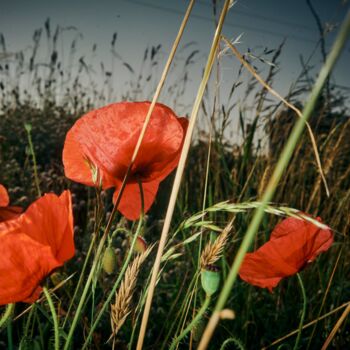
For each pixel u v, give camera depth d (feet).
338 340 1.86
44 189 3.45
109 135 0.87
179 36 0.73
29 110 6.42
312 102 0.35
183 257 2.37
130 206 0.98
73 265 2.21
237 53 0.72
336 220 2.34
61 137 5.32
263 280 1.06
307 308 2.14
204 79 0.65
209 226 0.83
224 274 1.74
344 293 2.21
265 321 2.10
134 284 0.78
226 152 2.67
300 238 1.01
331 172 2.98
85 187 3.49
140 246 1.00
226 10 0.65
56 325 0.76
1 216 0.80
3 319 0.76
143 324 0.71
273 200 2.48
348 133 3.06
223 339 1.89
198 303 1.80
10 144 5.02
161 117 0.87
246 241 0.39
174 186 0.67
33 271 0.72
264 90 2.35
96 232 0.85
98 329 1.84
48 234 0.72
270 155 2.59
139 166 0.89
